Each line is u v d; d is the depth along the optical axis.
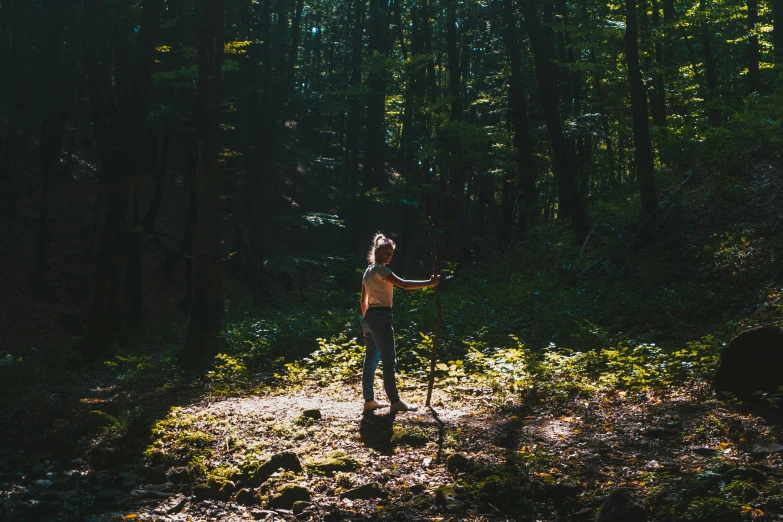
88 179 26.38
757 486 4.09
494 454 5.23
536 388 7.19
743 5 24.17
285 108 34.97
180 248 24.19
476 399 7.11
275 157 30.25
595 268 14.54
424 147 21.58
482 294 15.35
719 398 6.15
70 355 13.42
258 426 6.62
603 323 11.30
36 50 28.80
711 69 24.06
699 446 5.02
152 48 15.91
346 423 6.41
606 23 20.84
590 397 6.75
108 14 17.23
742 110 19.44
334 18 44.53
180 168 32.97
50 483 5.91
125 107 16.20
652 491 4.15
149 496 5.41
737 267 11.81
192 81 21.44
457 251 22.39
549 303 12.62
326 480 5.13
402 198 22.23
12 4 24.56
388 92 23.69
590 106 25.55
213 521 4.77
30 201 23.45
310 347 11.21
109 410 8.36
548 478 4.58
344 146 41.12
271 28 38.72
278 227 33.59
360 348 9.62
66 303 20.03
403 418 6.33
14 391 10.04
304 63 44.28
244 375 9.77
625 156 31.03
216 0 11.62
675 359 7.88
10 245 21.12
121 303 15.60
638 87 15.10
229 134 29.91
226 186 25.14
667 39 22.28
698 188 15.70
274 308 21.59
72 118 29.62
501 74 26.89
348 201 40.34
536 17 18.08
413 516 4.41
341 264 28.48
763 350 6.06
